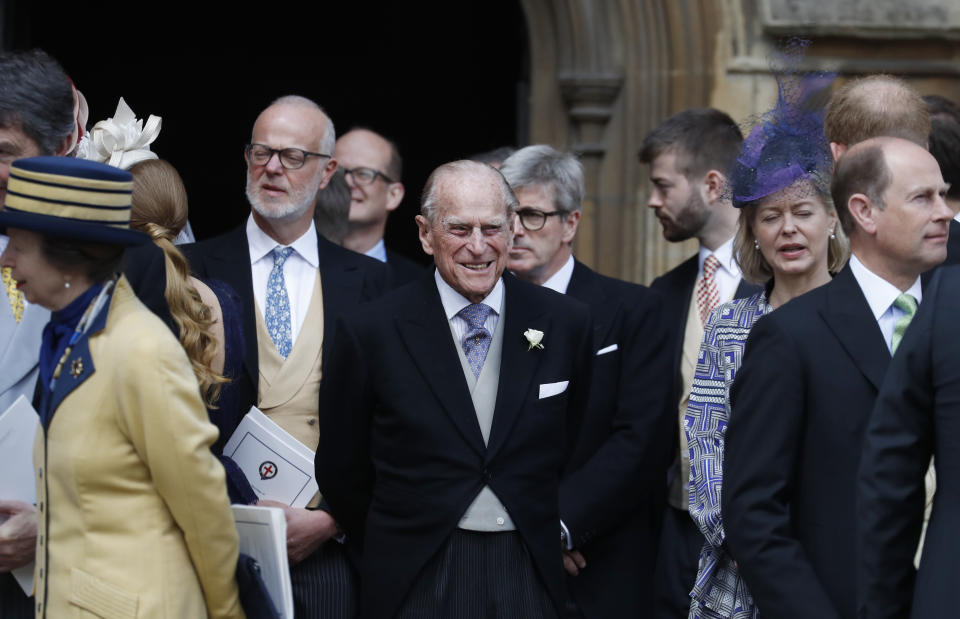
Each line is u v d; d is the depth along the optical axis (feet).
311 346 45.19
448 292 40.75
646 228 72.28
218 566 32.17
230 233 47.62
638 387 48.29
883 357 35.27
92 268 31.65
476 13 102.42
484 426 39.70
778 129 42.27
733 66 71.05
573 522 45.65
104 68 107.04
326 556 43.65
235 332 40.24
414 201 105.60
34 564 34.99
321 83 107.76
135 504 31.35
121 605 30.73
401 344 40.01
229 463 40.24
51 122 36.29
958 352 31.30
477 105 103.55
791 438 35.50
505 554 39.01
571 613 47.03
